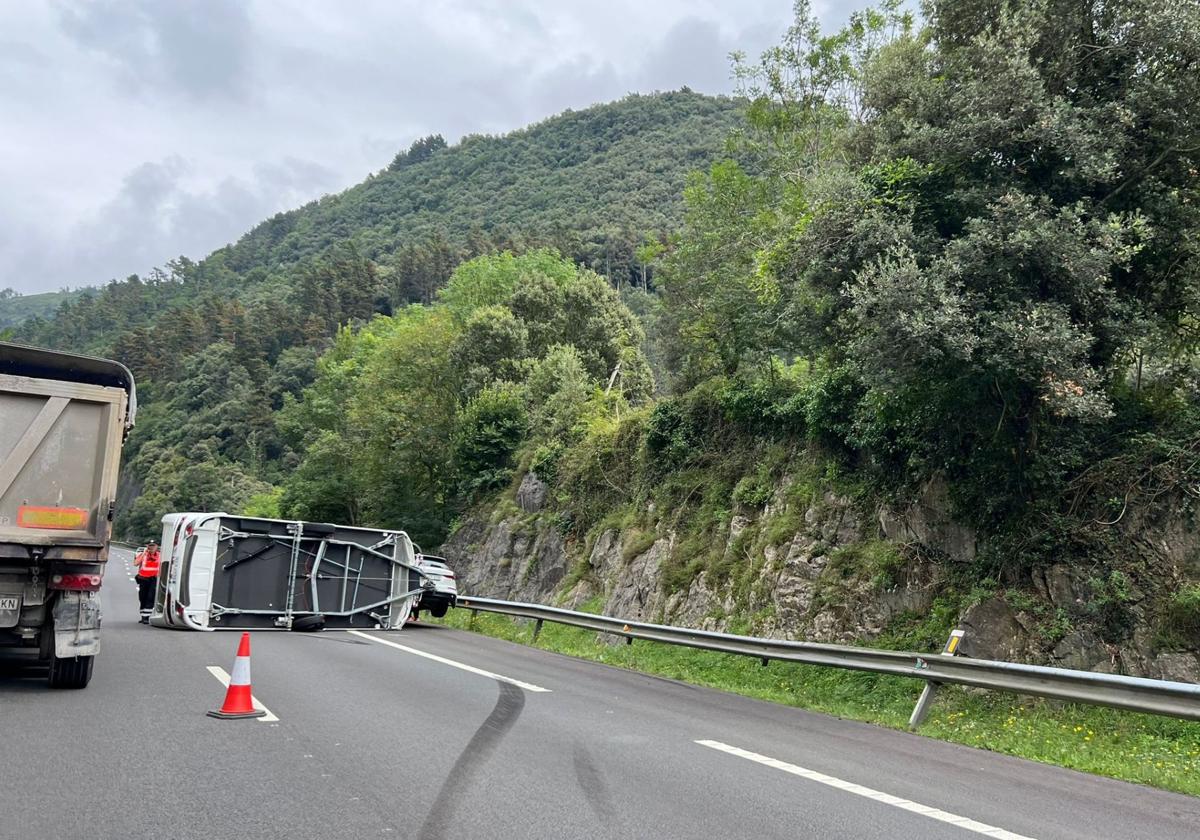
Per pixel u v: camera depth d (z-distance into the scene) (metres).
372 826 5.40
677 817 5.77
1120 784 7.72
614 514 29.70
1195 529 12.83
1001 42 13.91
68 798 5.81
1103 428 14.41
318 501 52.16
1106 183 13.40
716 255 26.53
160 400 141.62
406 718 9.03
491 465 42.00
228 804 5.79
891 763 8.00
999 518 14.88
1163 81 13.24
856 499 18.47
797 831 5.57
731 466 24.41
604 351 52.44
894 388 14.16
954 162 14.09
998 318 12.68
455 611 27.20
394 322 70.88
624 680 13.73
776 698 12.90
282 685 10.95
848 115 24.61
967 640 14.10
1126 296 13.94
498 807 5.87
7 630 9.77
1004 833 5.72
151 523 107.69
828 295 15.23
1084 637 13.05
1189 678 11.87
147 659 13.10
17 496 9.59
